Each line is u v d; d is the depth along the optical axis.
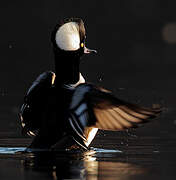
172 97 19.36
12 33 34.97
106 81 24.14
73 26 9.36
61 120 9.25
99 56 32.69
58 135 9.35
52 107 9.28
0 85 22.80
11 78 24.91
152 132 12.76
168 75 26.86
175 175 7.53
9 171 7.68
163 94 20.11
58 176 7.35
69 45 9.31
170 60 31.73
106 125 8.91
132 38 35.19
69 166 8.12
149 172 7.75
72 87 9.35
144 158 9.01
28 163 8.36
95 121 8.92
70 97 9.16
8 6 36.09
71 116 9.12
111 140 11.39
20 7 36.19
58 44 9.34
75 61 9.44
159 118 15.53
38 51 33.00
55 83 9.44
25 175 7.39
